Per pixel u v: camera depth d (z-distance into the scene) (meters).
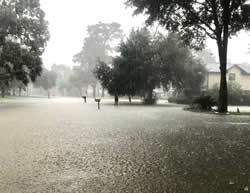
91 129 10.09
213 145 7.17
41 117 14.55
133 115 16.34
